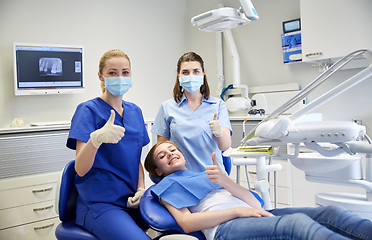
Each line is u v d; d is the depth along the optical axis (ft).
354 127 4.54
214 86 12.41
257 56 11.10
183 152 5.92
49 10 9.89
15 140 7.88
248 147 5.42
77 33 10.41
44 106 9.74
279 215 4.43
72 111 10.24
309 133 4.74
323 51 8.48
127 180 5.43
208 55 12.55
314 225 3.54
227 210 4.33
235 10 5.26
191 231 4.35
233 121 9.91
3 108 9.13
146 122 9.83
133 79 11.66
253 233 3.95
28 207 7.93
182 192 4.68
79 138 5.06
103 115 5.39
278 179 9.00
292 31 9.93
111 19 11.14
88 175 5.17
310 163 5.98
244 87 10.94
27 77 9.00
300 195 8.73
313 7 8.59
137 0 11.80
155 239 4.60
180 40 13.06
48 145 8.34
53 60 9.29
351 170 5.71
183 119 5.99
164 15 12.55
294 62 9.87
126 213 4.86
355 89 9.02
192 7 13.02
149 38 12.09
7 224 7.66
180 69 6.08
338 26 8.23
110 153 5.25
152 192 4.91
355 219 3.75
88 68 10.61
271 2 10.69
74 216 5.39
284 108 5.27
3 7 9.16
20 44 8.84
